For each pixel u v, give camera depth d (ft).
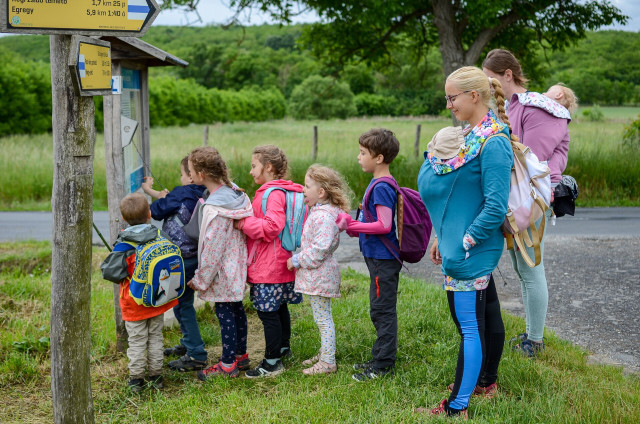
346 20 45.27
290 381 12.24
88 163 8.81
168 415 10.78
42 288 19.29
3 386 12.41
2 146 54.80
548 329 15.08
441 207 9.86
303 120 211.00
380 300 12.01
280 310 13.44
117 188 13.46
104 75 9.03
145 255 11.41
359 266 22.75
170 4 41.91
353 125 145.28
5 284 19.44
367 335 14.46
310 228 12.17
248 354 14.06
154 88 142.61
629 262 22.31
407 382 11.53
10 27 7.92
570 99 13.58
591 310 16.81
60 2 8.19
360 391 11.28
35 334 14.98
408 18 45.01
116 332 14.19
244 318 13.15
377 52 51.47
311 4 44.01
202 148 12.60
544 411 10.16
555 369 12.28
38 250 25.27
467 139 9.68
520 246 10.16
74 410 9.18
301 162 43.16
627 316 16.28
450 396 10.17
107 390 12.19
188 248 12.73
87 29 8.41
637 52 187.93
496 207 9.27
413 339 13.91
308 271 12.23
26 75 99.25
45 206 39.96
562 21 45.70
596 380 11.62
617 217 33.01
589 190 39.58
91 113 8.77
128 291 11.84
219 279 12.24
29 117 99.55
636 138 44.96
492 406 10.38
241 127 137.80
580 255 23.57
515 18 42.57
